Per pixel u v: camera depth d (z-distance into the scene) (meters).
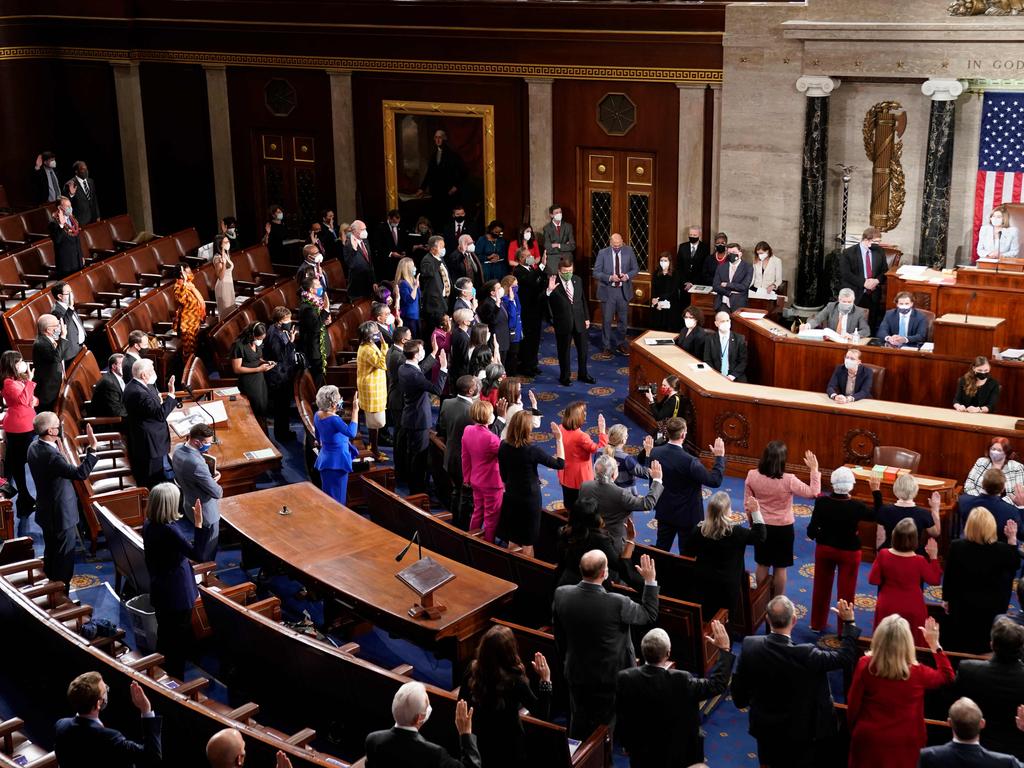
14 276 17.12
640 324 18.50
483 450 10.63
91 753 6.63
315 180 20.33
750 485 9.89
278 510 10.42
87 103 21.61
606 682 7.53
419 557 9.27
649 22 16.91
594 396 15.77
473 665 6.64
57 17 21.11
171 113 21.09
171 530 8.69
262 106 20.30
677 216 17.67
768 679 7.07
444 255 18.72
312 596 10.52
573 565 8.20
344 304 16.05
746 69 16.50
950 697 7.73
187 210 21.59
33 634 8.26
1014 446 11.64
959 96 15.88
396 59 18.89
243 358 13.30
